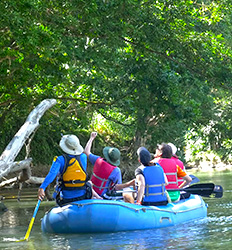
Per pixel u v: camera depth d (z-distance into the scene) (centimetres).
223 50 1817
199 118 2323
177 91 1919
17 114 2025
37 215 1007
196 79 1870
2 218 976
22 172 1019
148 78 1927
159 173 790
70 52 1361
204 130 2658
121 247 600
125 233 699
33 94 1648
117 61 1830
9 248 621
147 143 2536
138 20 1532
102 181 777
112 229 705
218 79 1847
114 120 2270
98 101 2041
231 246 582
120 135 2692
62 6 1259
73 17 1240
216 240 627
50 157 2223
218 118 2539
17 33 1049
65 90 1847
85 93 1952
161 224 754
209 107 2397
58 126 2212
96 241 645
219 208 998
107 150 790
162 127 2398
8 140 2150
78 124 2305
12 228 816
